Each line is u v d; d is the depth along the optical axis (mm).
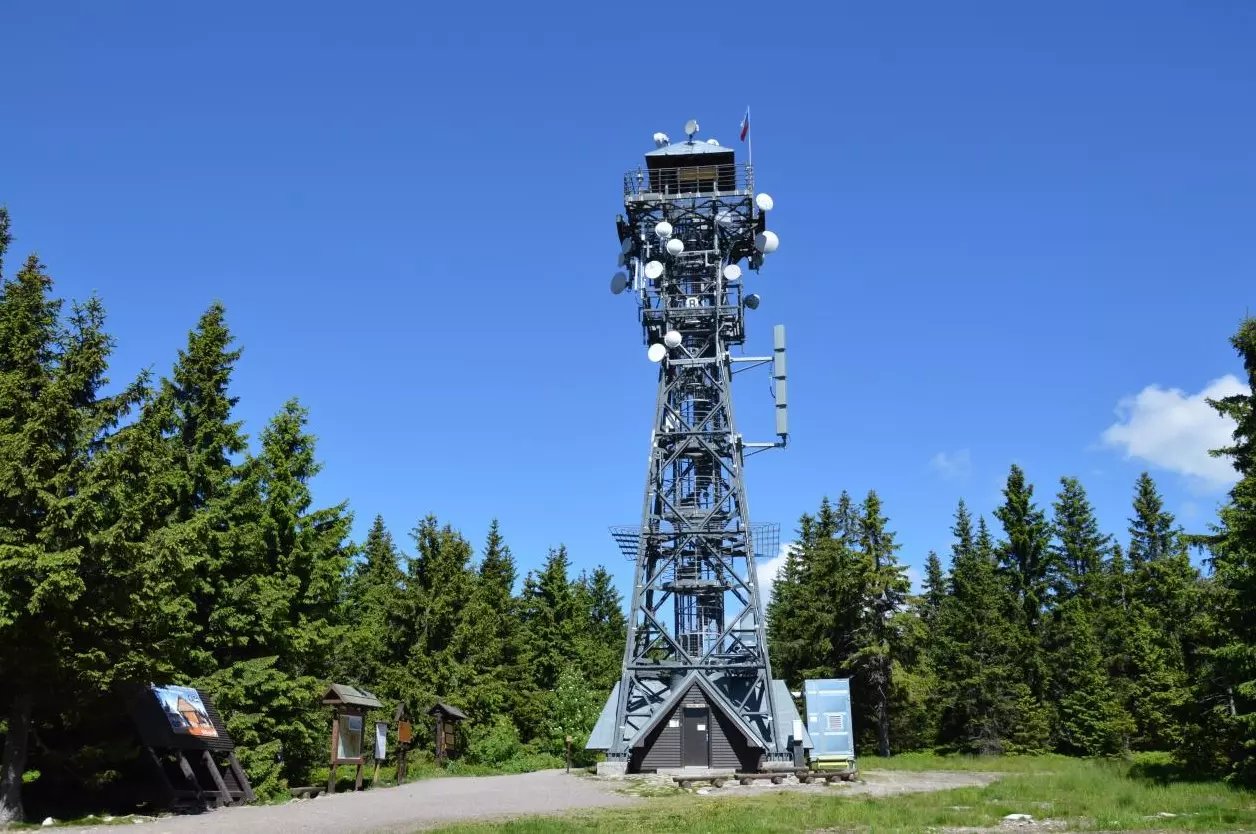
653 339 51062
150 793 27734
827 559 72500
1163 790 28781
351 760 35562
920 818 23062
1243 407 34500
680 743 44625
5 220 29344
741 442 48531
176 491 34938
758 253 50688
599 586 103062
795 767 42438
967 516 88750
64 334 27172
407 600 62906
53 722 26609
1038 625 77688
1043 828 20938
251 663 35938
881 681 66312
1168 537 83250
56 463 23891
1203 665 35938
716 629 47469
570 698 64000
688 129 52969
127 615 24562
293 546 40562
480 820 25453
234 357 38656
